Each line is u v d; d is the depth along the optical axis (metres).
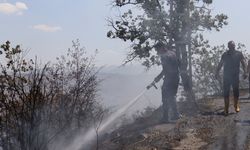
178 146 8.27
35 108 6.32
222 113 11.73
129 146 8.55
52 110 6.96
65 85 7.61
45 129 6.51
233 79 11.53
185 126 10.05
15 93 6.27
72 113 7.45
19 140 6.16
